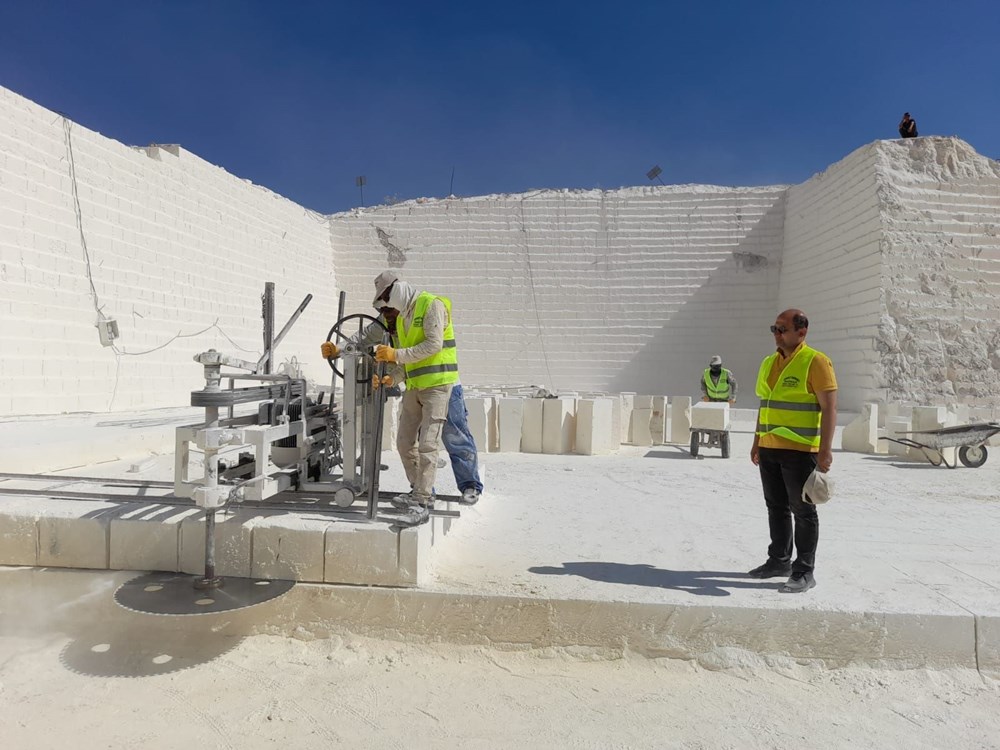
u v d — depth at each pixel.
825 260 18.84
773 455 3.81
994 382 15.53
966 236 16.22
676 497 6.70
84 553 3.89
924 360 15.70
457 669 3.35
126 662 3.38
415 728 2.83
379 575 3.64
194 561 3.80
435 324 3.86
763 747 2.72
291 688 3.15
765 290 21.62
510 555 4.33
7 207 10.64
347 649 3.51
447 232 23.00
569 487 7.15
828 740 2.76
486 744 2.72
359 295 23.03
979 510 6.34
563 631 3.48
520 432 10.71
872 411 11.70
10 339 10.53
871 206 16.62
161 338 14.05
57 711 2.92
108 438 7.21
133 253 13.36
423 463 3.91
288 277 19.91
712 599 3.51
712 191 22.28
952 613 3.34
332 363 4.36
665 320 22.12
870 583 3.84
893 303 16.03
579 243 22.64
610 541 4.75
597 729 2.84
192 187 15.45
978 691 3.17
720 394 11.30
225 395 3.56
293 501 4.36
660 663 3.39
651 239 22.33
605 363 22.33
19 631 3.70
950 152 16.81
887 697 3.12
